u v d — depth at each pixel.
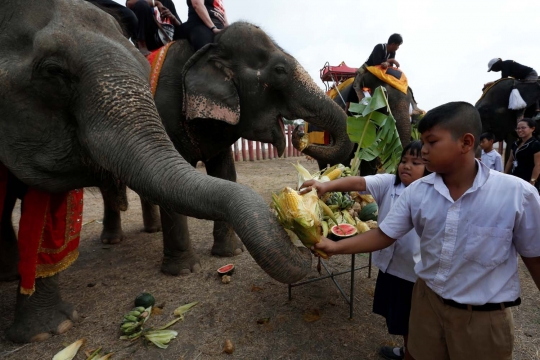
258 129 3.79
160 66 3.63
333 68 9.55
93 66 2.04
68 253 2.74
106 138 1.96
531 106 7.08
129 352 2.52
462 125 1.42
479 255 1.50
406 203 1.73
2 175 2.38
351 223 2.63
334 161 4.12
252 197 1.65
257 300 3.17
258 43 3.62
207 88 3.49
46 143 2.14
